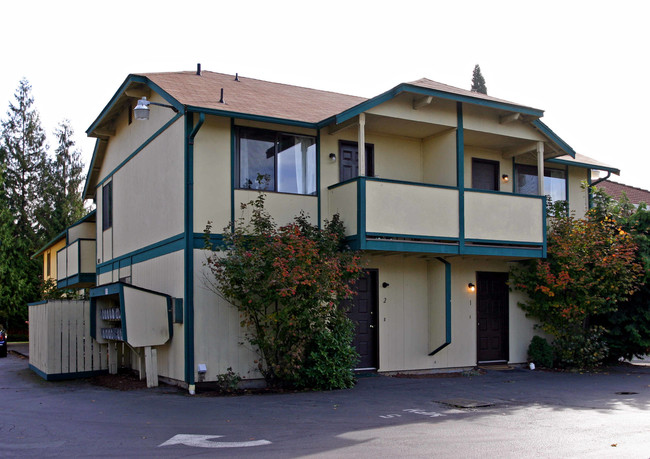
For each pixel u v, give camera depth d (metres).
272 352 11.89
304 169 13.62
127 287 12.18
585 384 12.83
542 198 15.05
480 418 9.05
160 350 13.27
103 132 18.12
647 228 16.91
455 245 13.66
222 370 11.97
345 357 12.06
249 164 12.92
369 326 14.31
